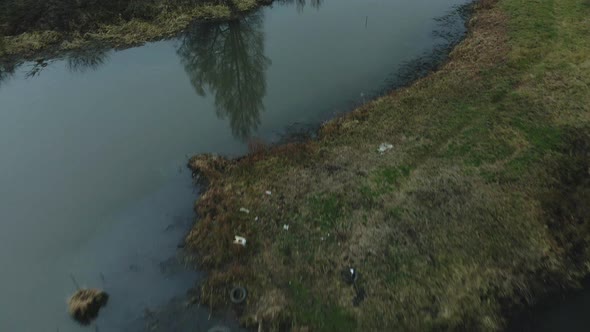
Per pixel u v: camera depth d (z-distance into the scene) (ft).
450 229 53.93
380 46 104.12
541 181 59.47
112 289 51.52
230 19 115.24
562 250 51.19
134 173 69.72
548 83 78.95
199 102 88.63
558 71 82.07
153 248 56.44
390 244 52.65
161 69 98.73
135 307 49.26
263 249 53.52
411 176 62.34
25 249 57.52
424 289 47.52
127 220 61.00
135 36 106.01
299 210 58.39
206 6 116.78
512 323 45.14
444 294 46.88
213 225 57.36
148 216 61.46
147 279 52.34
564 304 46.91
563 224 53.83
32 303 50.75
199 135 78.38
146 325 47.26
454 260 50.29
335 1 131.34
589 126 67.87
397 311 45.68
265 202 59.93
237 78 93.91
